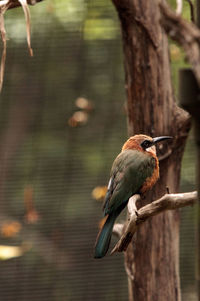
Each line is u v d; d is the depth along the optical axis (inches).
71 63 521.0
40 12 508.7
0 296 497.0
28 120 525.0
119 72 521.3
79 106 480.7
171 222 268.4
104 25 499.5
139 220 189.6
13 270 496.7
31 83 526.0
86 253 492.1
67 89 523.5
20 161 518.9
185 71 132.7
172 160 270.5
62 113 526.0
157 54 261.0
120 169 276.7
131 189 270.4
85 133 517.0
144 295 268.5
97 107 520.1
